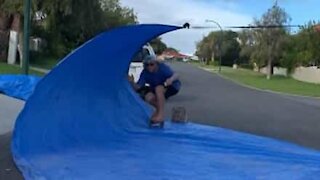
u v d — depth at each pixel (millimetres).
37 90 8070
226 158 7820
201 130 10453
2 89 14484
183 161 7496
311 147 9977
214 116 14789
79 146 8352
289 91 36031
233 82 43438
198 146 8719
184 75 49219
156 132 9922
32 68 32031
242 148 8695
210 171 6934
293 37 63719
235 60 113625
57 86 8703
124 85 11062
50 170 6750
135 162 7344
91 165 7090
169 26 9172
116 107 10336
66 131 8766
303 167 7395
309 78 58562
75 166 7000
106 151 8070
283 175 6852
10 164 7039
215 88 31828
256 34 63625
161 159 7586
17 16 31812
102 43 9164
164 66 11078
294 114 17172
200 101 20156
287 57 63688
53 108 8602
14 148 7551
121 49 9898
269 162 7668
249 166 7324
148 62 10930
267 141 9617
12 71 25203
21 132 7789
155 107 10797
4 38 33344
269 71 62000
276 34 62219
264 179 6602
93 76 9711
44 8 30812
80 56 8992
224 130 10727
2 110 12008
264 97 26188
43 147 7945
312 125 13961
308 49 55969
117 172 6730
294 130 12641
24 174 6516
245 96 25797
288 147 9086
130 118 10516
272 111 17844
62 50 45125
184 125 11062
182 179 6469
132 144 8703
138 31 9180
